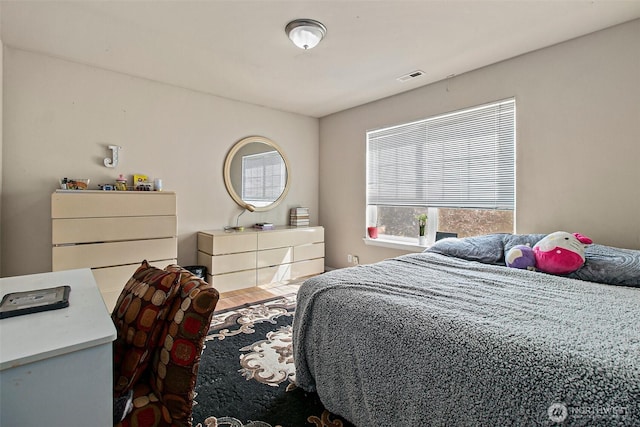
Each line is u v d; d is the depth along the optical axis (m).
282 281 4.04
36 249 2.80
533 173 2.66
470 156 3.11
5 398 0.74
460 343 1.12
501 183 2.88
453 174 3.25
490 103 2.92
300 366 1.71
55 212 2.58
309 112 4.52
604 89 2.30
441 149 3.35
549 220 2.58
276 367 2.00
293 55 2.75
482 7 2.05
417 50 2.64
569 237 2.06
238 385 1.80
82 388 0.83
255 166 4.18
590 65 2.36
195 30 2.36
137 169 3.30
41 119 2.79
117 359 1.16
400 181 3.76
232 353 2.17
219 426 1.48
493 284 1.74
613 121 2.27
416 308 1.35
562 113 2.50
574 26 2.27
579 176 2.42
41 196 2.81
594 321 1.21
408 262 2.27
